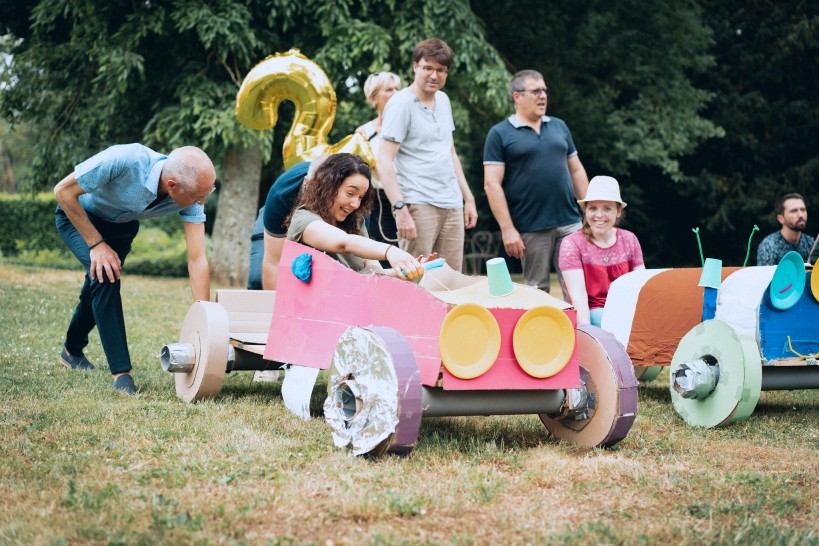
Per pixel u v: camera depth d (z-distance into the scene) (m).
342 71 13.55
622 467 3.38
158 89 13.93
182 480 3.00
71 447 3.46
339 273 3.90
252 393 5.08
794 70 21.14
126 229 5.13
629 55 18.52
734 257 22.73
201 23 12.40
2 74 14.74
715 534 2.62
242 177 14.38
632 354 4.90
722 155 21.67
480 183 21.91
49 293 10.08
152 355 6.32
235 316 5.04
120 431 3.77
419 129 6.08
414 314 3.44
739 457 3.70
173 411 4.30
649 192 22.39
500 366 3.38
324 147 6.25
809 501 3.04
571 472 3.31
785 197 6.76
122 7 13.41
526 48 18.36
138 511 2.67
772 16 21.19
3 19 15.20
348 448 3.56
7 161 36.75
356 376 3.45
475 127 18.89
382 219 6.59
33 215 22.53
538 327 3.43
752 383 4.20
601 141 18.84
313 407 4.71
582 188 6.65
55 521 2.56
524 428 4.14
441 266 3.74
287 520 2.65
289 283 4.25
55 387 4.83
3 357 5.82
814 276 4.61
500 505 2.88
